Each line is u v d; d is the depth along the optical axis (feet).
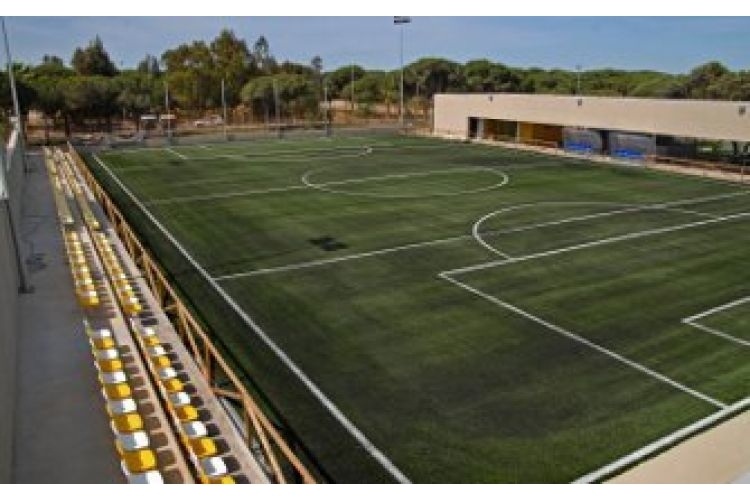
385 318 57.62
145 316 52.34
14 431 34.55
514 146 170.40
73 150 150.20
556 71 370.94
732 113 123.03
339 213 96.78
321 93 303.07
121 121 244.22
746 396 44.34
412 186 117.19
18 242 55.21
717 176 125.80
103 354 42.11
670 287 64.85
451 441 39.75
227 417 37.81
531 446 39.11
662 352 50.85
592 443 39.27
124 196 109.81
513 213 95.86
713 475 34.78
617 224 89.25
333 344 52.70
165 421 34.76
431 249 77.82
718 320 56.70
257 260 74.49
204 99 301.63
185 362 44.75
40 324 49.24
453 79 339.57
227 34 390.83
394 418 42.22
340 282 66.90
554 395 44.70
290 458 30.58
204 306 60.70
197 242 82.28
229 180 124.57
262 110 283.38
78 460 32.30
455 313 58.59
